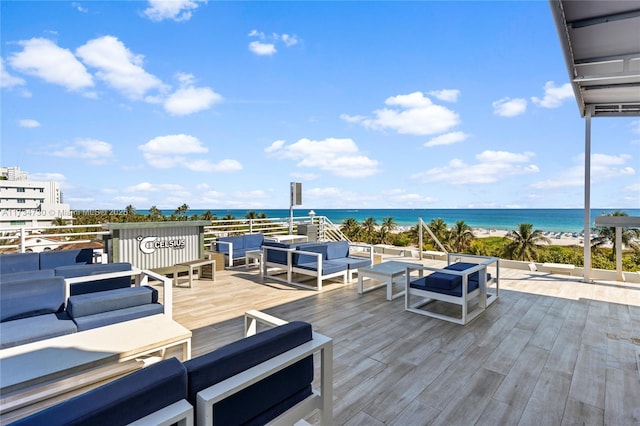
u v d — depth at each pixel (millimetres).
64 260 4258
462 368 2635
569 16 3270
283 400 1537
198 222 6125
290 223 9172
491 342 3131
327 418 1722
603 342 3152
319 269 4941
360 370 2592
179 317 3826
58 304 2955
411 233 29875
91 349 2045
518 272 6453
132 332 2311
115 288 3520
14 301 2744
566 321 3723
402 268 4855
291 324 1657
